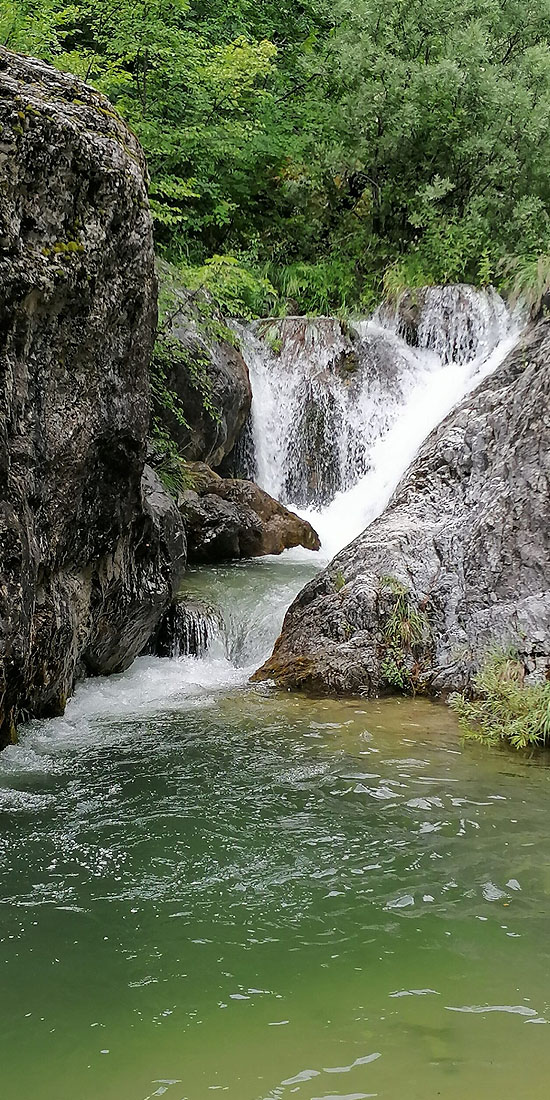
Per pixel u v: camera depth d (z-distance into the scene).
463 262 14.21
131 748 5.77
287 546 10.99
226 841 4.41
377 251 15.79
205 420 11.33
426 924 3.65
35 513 5.71
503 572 7.34
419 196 15.53
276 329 13.34
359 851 4.32
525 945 3.50
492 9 16.31
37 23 10.43
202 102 14.14
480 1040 2.90
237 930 3.59
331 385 12.77
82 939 3.51
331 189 16.62
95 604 6.90
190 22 15.16
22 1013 3.04
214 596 8.84
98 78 12.22
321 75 16.56
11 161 5.07
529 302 11.04
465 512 7.97
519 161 15.41
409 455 11.59
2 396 5.27
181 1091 2.64
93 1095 2.63
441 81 15.14
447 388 11.95
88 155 5.61
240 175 16.03
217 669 8.02
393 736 6.14
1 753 5.58
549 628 6.85
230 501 10.85
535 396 7.96
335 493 12.48
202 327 11.53
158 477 9.13
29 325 5.40
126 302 6.22
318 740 6.00
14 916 3.68
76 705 6.76
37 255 5.32
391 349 13.02
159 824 4.59
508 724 6.18
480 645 7.11
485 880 4.04
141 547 7.55
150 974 3.28
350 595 7.57
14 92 5.20
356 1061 2.78
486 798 5.02
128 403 6.50
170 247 14.59
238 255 15.22
